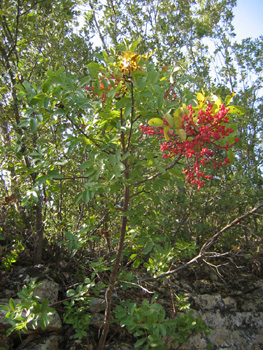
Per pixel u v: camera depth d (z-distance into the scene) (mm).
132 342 4000
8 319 2920
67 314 3553
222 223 6008
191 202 5551
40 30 5117
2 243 4488
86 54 5848
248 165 6809
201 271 5617
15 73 4715
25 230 4730
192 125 2412
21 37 5148
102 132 3369
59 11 5273
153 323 3178
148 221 3385
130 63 2627
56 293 4090
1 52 4859
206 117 2406
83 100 2775
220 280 5543
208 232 5910
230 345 4547
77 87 2828
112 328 4023
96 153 2854
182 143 2484
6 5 4711
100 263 3824
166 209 5453
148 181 3156
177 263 5617
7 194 4645
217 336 4566
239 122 6688
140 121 3365
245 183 5969
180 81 3383
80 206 4992
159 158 2967
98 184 2752
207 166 5203
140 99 2762
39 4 5152
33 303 2916
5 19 4750
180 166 3318
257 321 4926
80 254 4984
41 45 5039
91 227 3668
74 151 4422
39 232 4441
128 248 4047
